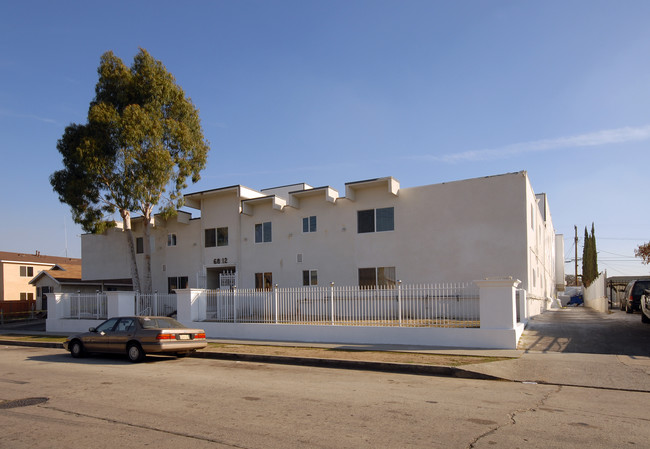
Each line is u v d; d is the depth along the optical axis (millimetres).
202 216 29609
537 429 6250
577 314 25188
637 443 5676
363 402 7898
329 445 5629
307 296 17328
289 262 26203
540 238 28234
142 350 13359
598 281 31219
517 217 20562
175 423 6656
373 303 16297
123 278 33219
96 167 23828
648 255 34750
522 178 20594
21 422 6828
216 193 28578
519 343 13992
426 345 14422
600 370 10305
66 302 24312
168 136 26203
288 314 17656
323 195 25484
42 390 9234
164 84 26000
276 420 6758
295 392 8797
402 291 15961
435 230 22234
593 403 7816
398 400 8055
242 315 18641
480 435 5984
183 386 9484
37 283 37125
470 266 21312
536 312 24531
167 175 25375
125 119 23891
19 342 19734
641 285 21328
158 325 14109
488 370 10531
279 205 26281
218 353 14297
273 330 17266
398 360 11938
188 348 13875
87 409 7559
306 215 25953
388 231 23406
